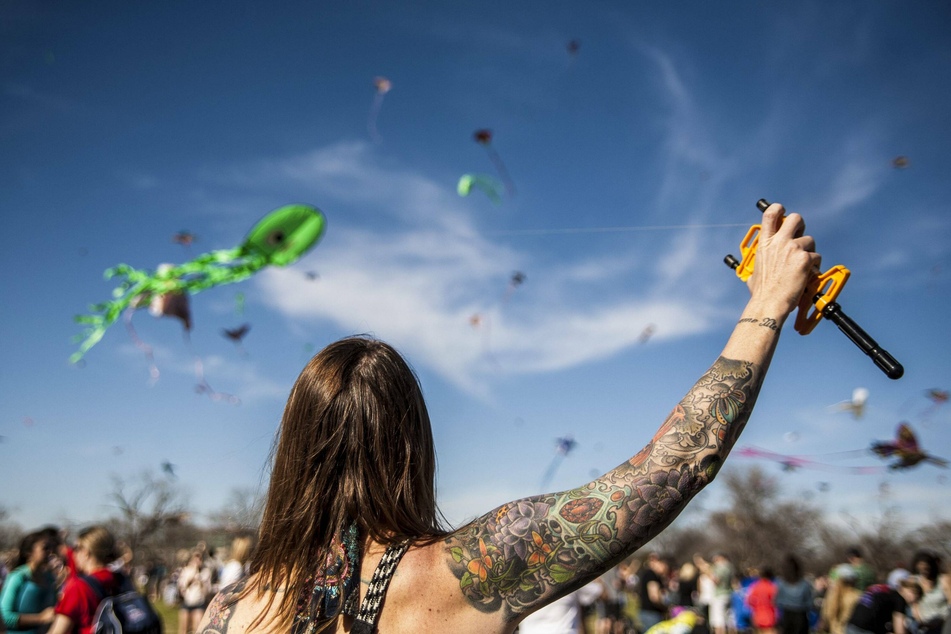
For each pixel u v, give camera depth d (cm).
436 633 101
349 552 108
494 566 101
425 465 119
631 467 103
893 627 635
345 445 113
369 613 103
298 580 108
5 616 548
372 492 111
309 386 119
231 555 593
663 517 100
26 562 566
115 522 2659
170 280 461
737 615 1184
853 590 848
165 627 1420
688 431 103
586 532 99
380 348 123
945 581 634
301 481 113
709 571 1250
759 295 114
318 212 439
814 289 120
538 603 101
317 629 105
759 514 3956
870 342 116
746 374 106
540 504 104
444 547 105
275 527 114
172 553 3034
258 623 111
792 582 906
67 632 394
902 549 2541
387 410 116
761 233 121
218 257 448
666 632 939
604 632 1158
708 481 101
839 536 3778
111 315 470
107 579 411
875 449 558
